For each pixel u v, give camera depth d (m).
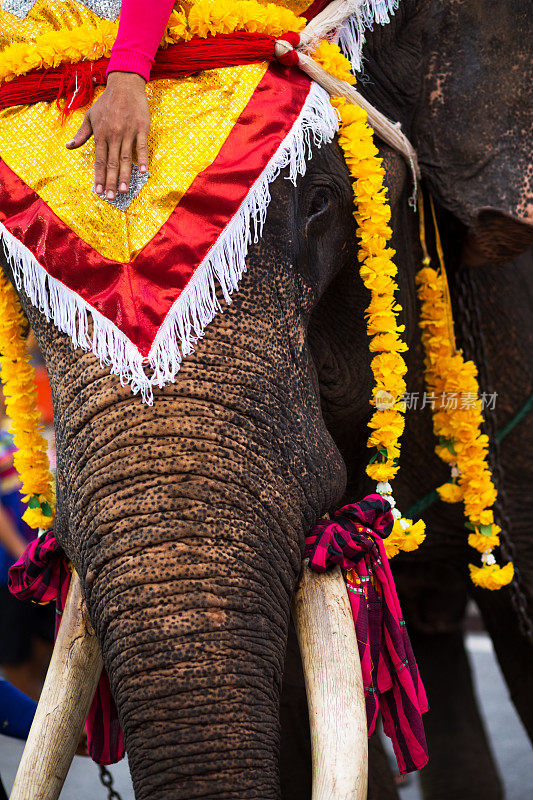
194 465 2.42
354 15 2.94
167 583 2.35
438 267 3.49
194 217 2.59
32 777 2.61
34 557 2.86
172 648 2.33
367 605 2.70
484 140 3.19
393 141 3.08
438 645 4.91
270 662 2.42
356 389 3.20
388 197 3.09
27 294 2.72
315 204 2.84
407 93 3.19
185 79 2.70
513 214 3.16
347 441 3.34
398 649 2.70
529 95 3.18
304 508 2.56
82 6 2.78
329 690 2.48
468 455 3.45
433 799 4.91
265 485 2.49
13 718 3.44
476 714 5.01
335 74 2.83
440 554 3.96
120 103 2.58
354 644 2.54
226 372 2.53
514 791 5.59
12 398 3.05
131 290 2.55
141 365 2.49
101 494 2.43
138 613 2.35
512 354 3.81
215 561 2.38
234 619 2.37
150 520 2.38
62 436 2.57
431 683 4.90
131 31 2.63
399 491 3.76
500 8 3.18
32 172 2.67
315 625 2.55
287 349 2.65
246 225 2.62
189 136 2.64
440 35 3.19
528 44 3.19
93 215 2.60
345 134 2.87
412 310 3.41
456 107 3.18
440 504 3.84
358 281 3.08
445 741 4.90
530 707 4.10
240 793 2.32
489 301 3.79
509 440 3.83
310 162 2.82
